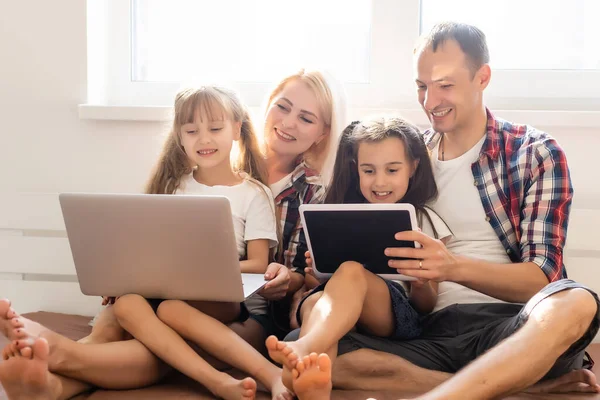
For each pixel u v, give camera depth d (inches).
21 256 80.9
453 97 60.6
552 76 79.3
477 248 61.3
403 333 57.4
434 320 58.9
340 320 50.8
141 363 53.2
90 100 81.9
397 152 60.5
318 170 71.6
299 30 82.5
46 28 81.4
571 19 78.9
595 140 74.6
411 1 79.6
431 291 59.9
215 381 51.3
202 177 69.7
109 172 81.1
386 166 60.5
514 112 74.9
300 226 69.9
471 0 79.8
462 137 63.1
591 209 74.1
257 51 83.4
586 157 74.8
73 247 56.3
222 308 58.4
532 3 79.1
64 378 50.6
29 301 81.4
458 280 55.6
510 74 79.7
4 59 82.3
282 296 63.2
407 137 61.2
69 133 81.7
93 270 56.6
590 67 79.3
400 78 80.4
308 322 51.4
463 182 62.3
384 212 53.9
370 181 60.9
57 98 81.7
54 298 80.9
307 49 82.6
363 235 55.2
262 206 68.4
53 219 80.4
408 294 62.2
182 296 55.9
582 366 58.0
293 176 71.1
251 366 53.0
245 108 71.0
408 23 79.8
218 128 67.4
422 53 61.4
